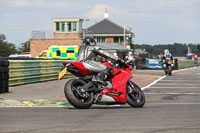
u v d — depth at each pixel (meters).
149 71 126.31
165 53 96.62
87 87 29.12
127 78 31.33
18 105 31.50
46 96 40.97
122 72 31.33
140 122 23.19
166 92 49.12
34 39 186.75
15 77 54.19
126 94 31.56
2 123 22.14
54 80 70.31
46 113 26.62
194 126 21.88
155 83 66.69
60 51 126.12
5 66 43.72
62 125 21.73
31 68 59.81
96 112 27.66
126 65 31.86
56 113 26.72
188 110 29.59
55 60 71.19
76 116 25.38
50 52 127.25
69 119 24.02
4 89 43.91
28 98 38.09
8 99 35.97
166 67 96.31
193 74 103.69
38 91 47.06
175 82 69.56
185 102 36.91
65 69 29.06
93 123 22.62
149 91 50.53
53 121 23.09
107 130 20.42
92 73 29.80
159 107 31.89
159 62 144.75
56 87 53.91
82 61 29.70
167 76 91.75
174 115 26.47
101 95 29.67
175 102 36.88
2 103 32.16
